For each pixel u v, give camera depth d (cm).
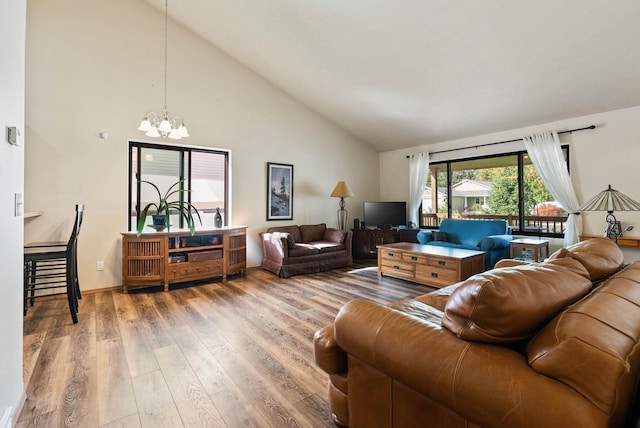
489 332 85
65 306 318
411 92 434
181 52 432
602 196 312
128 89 392
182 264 387
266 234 489
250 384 181
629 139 371
